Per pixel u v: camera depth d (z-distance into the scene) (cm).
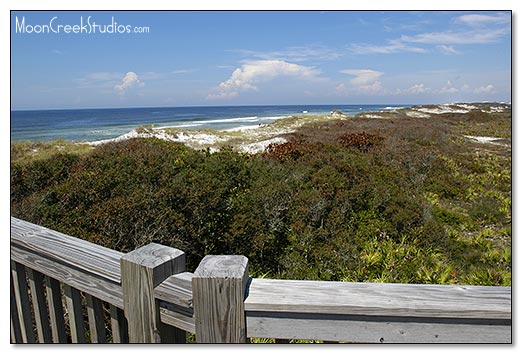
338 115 3503
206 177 618
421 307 89
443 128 2095
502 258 612
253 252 552
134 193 495
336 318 93
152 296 106
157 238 467
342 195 696
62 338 147
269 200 628
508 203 862
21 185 544
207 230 539
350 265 554
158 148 838
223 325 97
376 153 1094
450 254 630
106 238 431
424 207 755
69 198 491
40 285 151
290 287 101
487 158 1359
